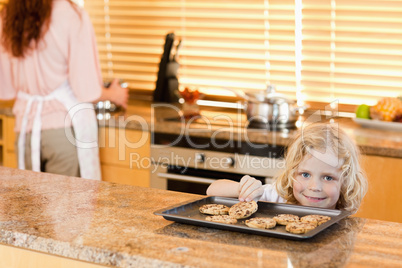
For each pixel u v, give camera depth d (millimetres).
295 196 1648
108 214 1418
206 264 1084
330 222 1283
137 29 3766
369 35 3131
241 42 3463
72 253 1195
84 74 2863
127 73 3852
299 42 3301
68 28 2811
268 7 3344
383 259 1127
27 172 1919
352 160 1620
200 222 1294
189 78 3645
